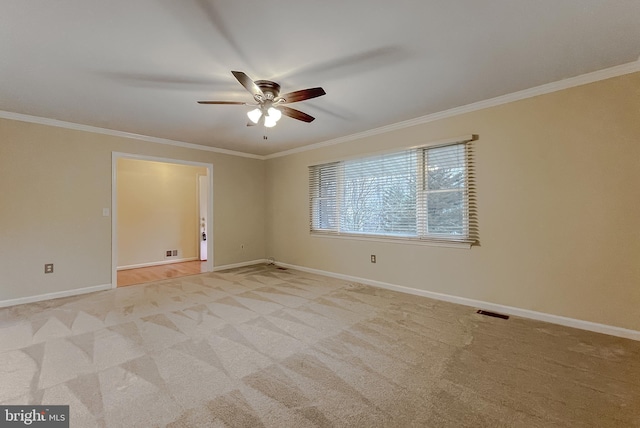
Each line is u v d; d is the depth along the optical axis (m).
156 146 4.52
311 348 2.25
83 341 2.36
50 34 1.85
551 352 2.18
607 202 2.48
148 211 5.98
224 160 5.39
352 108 3.24
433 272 3.52
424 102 3.09
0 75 2.39
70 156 3.75
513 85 2.71
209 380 1.83
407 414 1.54
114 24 1.75
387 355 2.14
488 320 2.80
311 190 5.05
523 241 2.89
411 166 3.73
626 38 1.98
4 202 3.31
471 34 1.92
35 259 3.49
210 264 5.19
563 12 1.71
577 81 2.56
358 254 4.32
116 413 1.53
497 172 3.04
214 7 1.62
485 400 1.65
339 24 1.79
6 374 1.88
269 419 1.50
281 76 2.45
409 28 1.85
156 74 2.40
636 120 2.35
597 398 1.66
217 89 2.68
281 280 4.48
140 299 3.52
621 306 2.43
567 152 2.65
